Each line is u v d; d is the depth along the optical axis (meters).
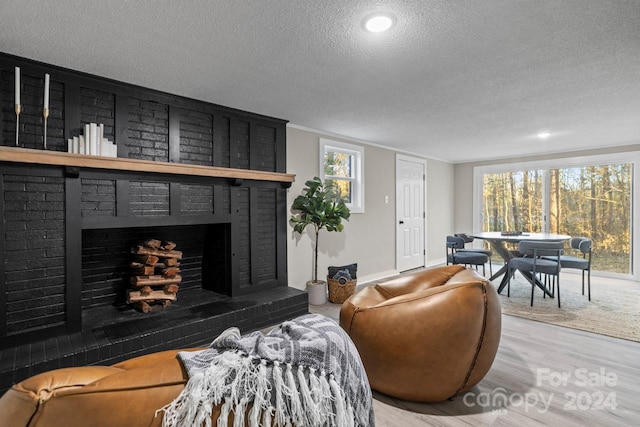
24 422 0.60
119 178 2.54
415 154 5.84
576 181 5.46
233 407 0.70
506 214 6.25
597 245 5.26
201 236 3.55
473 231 6.64
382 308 1.87
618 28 1.81
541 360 2.37
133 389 0.65
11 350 2.08
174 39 1.93
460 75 2.46
